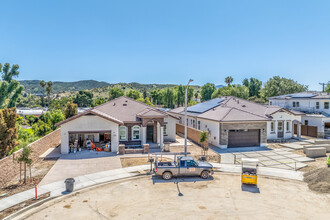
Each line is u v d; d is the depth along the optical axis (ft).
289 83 232.73
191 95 302.04
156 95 368.48
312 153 74.23
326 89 224.12
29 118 191.62
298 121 106.32
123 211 38.32
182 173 53.88
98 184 50.49
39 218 35.99
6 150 58.54
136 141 90.89
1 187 47.16
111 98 335.88
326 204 41.09
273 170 61.00
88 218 36.01
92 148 83.15
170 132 100.78
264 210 38.68
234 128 88.33
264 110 107.45
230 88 270.26
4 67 168.14
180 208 39.37
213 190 47.37
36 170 60.08
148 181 52.75
